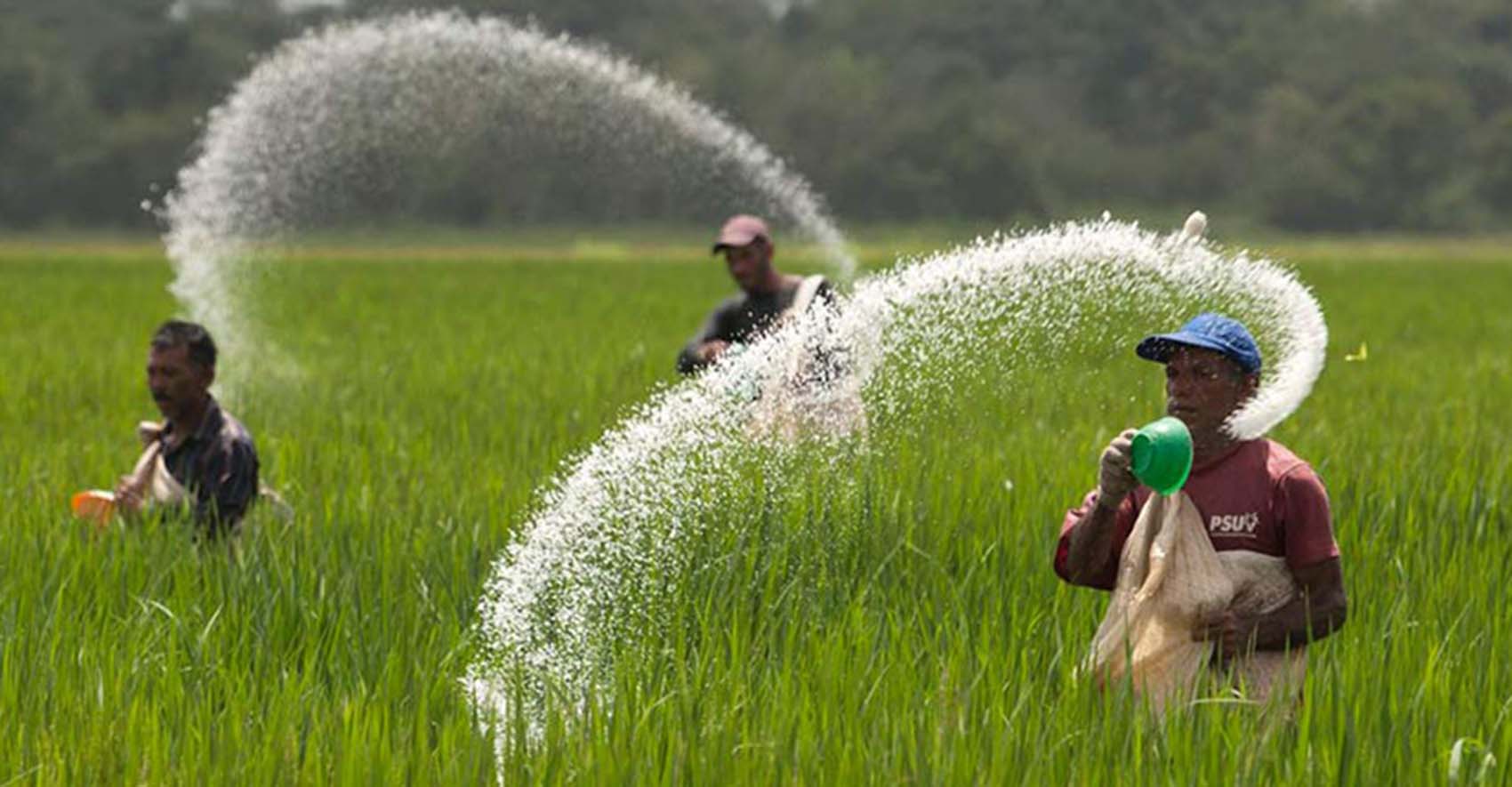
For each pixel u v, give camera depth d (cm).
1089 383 2894
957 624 1714
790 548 1852
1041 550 1967
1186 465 1325
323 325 6575
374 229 19838
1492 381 4659
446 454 3005
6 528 2148
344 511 2248
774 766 1315
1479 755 1309
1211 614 1383
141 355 5097
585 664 1609
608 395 3884
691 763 1313
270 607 1739
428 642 1662
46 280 10650
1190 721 1350
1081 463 2636
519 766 1321
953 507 2094
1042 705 1419
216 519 1970
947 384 1692
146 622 1703
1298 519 1387
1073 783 1279
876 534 1894
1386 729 1353
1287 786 1266
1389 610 1702
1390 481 2425
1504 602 1780
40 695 1489
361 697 1445
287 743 1370
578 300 8738
